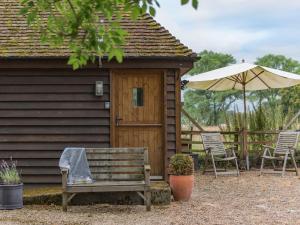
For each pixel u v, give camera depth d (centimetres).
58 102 1104
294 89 3092
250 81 1688
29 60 1072
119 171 997
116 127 1115
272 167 1558
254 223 822
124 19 1200
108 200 992
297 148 1603
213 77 1484
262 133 1553
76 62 623
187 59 1085
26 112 1101
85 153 997
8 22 1197
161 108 1118
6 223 818
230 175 1409
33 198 980
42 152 1102
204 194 1110
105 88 1108
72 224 815
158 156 1120
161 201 983
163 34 1155
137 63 1088
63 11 624
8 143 1100
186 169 1018
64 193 917
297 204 989
